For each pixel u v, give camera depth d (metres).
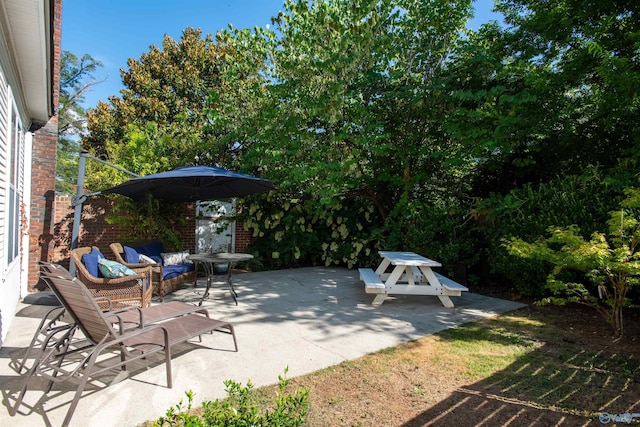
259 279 8.68
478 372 3.40
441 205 9.37
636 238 4.08
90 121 16.27
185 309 4.14
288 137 8.13
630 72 5.71
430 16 7.81
